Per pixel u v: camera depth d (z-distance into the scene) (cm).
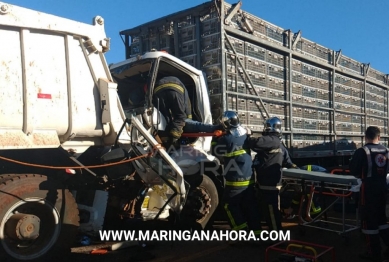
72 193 478
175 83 565
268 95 783
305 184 598
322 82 988
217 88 662
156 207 529
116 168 489
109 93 466
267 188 544
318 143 963
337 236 594
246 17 738
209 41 677
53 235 425
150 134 509
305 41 924
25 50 405
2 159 408
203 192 588
